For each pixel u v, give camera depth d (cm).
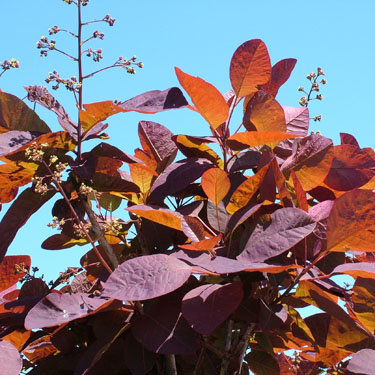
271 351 92
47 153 93
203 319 82
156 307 87
